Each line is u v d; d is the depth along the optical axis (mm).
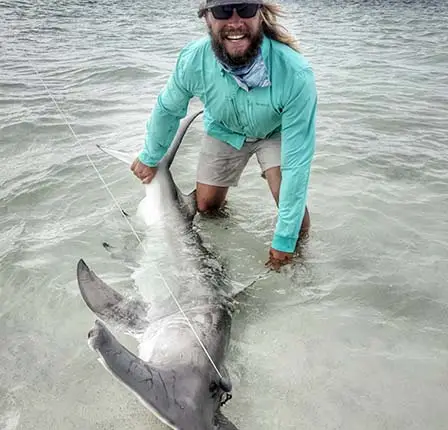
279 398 3008
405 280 3979
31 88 7684
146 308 3555
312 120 3779
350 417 2914
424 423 2896
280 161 4395
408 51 10273
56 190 4953
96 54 9664
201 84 3953
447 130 6535
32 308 3559
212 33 3578
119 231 4418
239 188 5199
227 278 3955
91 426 2805
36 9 14102
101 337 2506
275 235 4004
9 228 4410
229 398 2932
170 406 2518
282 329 3508
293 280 3959
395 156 5785
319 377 3156
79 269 3666
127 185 5078
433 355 3342
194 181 5262
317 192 5070
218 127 4453
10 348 3244
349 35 11688
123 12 14336
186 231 4363
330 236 4465
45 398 2943
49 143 5895
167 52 10016
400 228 4586
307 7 15344
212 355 3115
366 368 3230
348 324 3564
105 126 6418
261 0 3447
